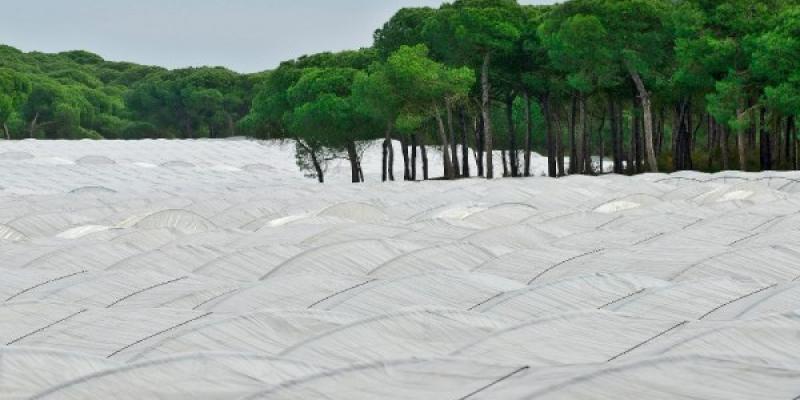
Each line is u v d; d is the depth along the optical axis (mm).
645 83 105875
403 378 17578
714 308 28047
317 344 24734
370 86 105375
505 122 151000
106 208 71938
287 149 173125
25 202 82938
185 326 26594
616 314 25016
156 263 41750
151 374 19328
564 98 121688
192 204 75688
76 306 29688
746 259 34844
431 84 104250
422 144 124812
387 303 30953
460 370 17547
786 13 86000
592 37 94750
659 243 43406
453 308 26781
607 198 67625
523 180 88188
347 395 16938
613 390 15477
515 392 15812
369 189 86500
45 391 18688
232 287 34125
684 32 92938
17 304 29797
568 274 35750
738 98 90688
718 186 71688
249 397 17266
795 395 14711
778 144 112250
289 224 53188
